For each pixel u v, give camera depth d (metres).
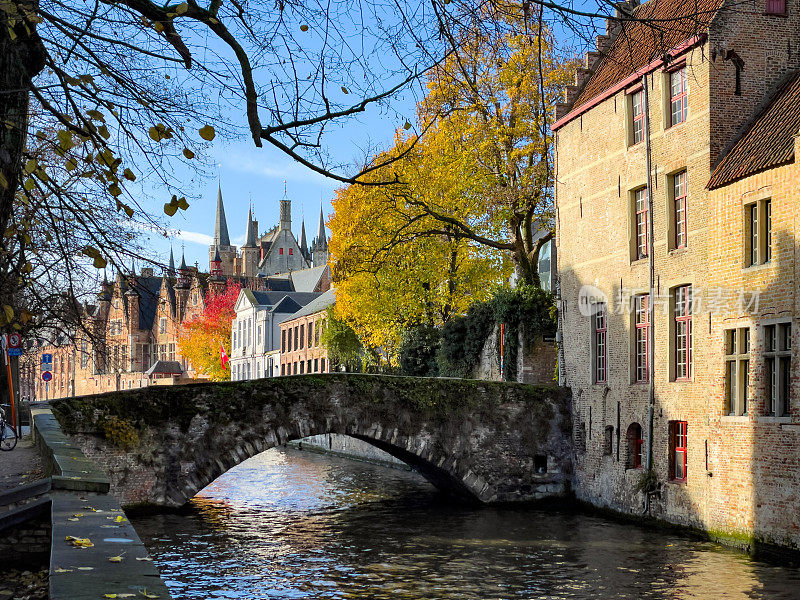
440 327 40.19
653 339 24.30
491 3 7.40
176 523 24.55
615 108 26.44
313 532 23.52
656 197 24.39
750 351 20.14
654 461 24.14
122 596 4.57
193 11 6.95
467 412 28.31
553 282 36.62
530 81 32.19
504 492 28.45
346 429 27.12
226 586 17.38
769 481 19.30
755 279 20.05
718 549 20.45
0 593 8.43
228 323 89.06
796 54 22.77
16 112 6.54
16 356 29.39
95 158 8.04
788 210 19.00
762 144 20.50
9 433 25.59
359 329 41.00
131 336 105.25
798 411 18.42
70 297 12.56
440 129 33.47
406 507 28.30
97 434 24.45
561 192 29.83
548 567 18.88
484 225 36.44
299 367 70.56
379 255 36.19
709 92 22.11
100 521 7.12
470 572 18.50
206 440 25.62
